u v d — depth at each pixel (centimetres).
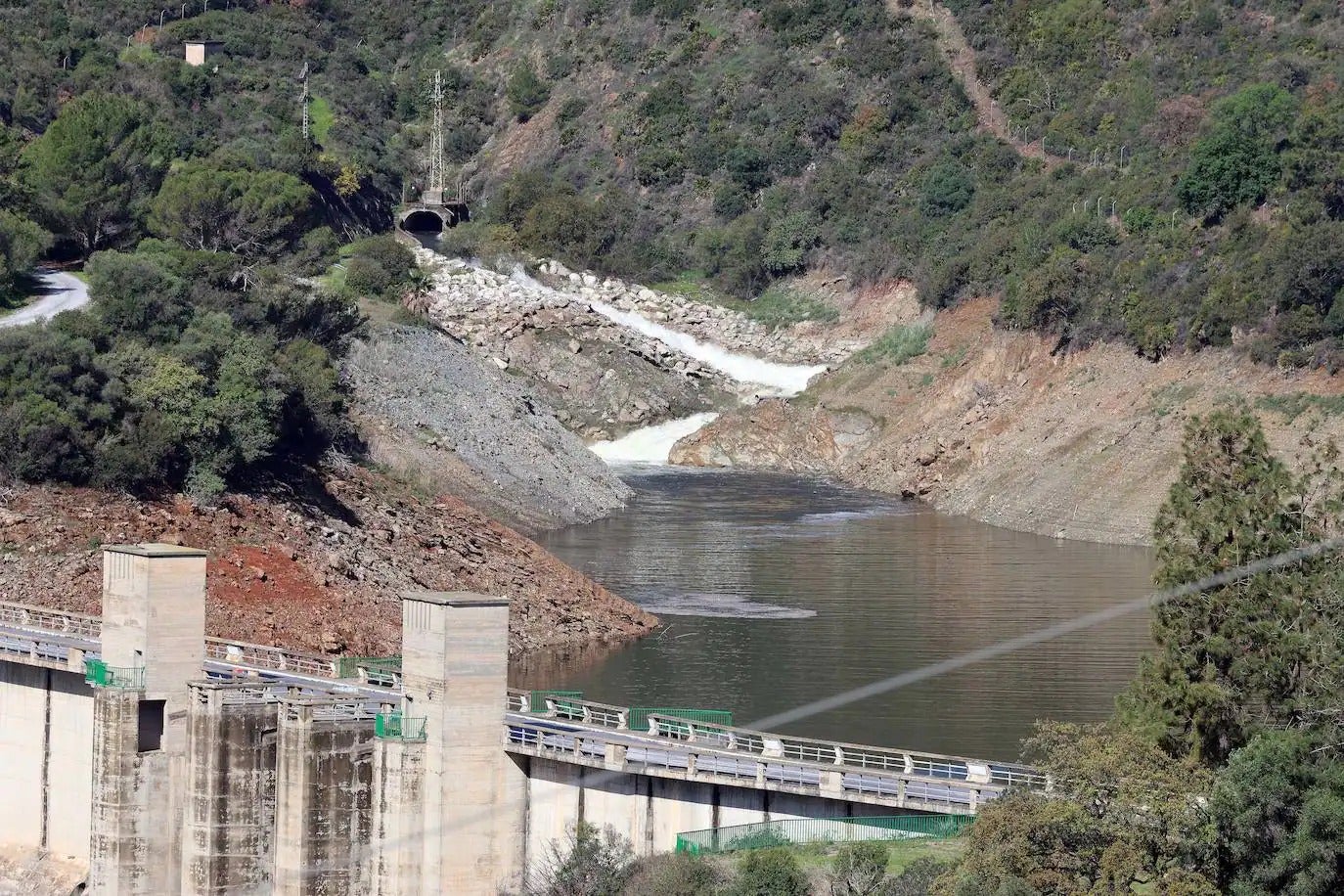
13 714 12006
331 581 15900
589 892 9375
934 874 8644
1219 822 8638
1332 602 10450
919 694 14012
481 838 10031
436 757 9956
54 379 16275
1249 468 10988
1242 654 10262
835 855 9144
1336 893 8494
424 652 10019
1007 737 12756
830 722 13150
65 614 12950
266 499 17112
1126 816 8706
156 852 11062
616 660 15312
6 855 11856
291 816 10175
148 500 16212
